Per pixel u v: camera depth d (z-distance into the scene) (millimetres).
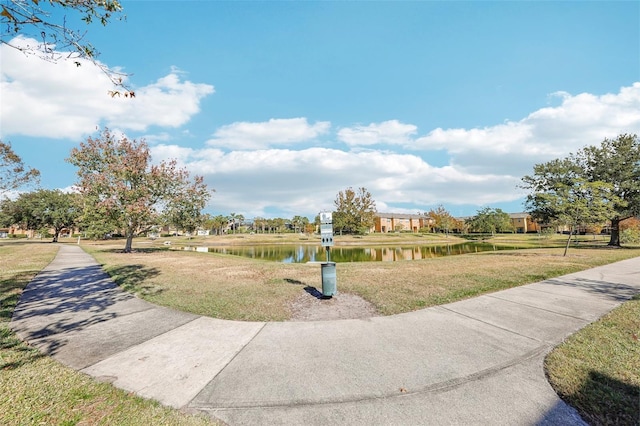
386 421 2672
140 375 3523
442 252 27141
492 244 36375
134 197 20375
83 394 3105
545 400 2979
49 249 23891
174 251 23219
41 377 3451
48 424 2637
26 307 6465
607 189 17672
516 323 5227
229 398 3039
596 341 4367
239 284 8820
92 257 17500
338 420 2689
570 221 16594
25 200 41594
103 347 4340
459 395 3068
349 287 8156
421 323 5254
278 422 2670
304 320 5500
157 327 5172
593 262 13367
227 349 4238
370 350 4148
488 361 3805
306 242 45625
